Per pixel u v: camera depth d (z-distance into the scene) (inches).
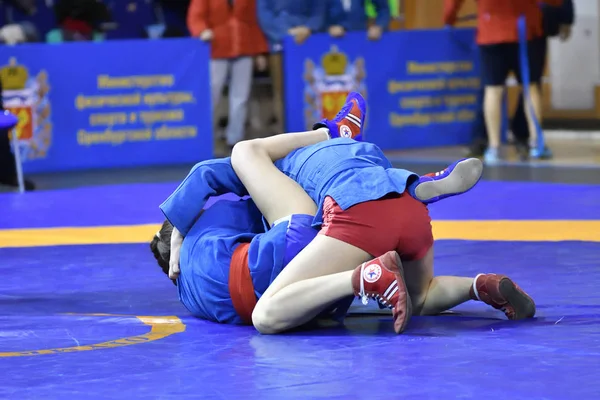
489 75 635.5
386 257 223.6
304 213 243.9
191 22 671.8
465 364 197.3
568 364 195.5
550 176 557.6
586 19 827.4
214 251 247.3
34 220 447.2
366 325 241.6
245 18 676.7
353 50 681.0
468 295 244.1
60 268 328.8
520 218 416.8
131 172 621.9
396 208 235.1
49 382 191.8
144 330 239.9
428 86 705.6
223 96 768.3
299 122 674.2
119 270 323.6
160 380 191.2
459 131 720.3
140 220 441.7
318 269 231.8
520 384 182.1
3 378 195.5
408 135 704.4
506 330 227.9
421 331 230.1
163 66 644.7
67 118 626.8
